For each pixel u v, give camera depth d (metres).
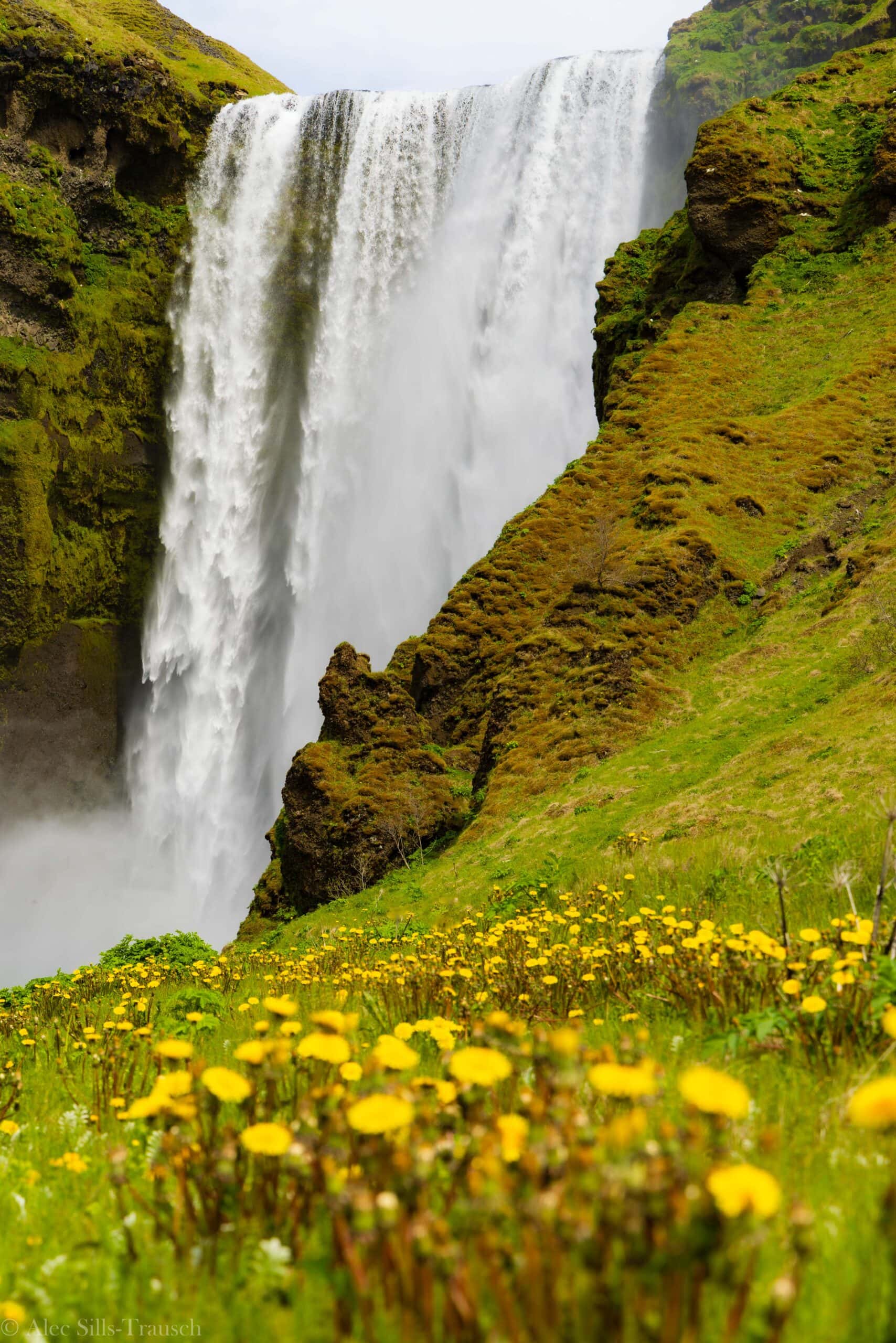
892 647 31.81
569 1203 1.88
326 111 82.12
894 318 54.69
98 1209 3.14
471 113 79.44
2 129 74.38
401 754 42.72
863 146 65.00
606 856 21.52
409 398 76.88
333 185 81.31
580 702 38.41
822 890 9.95
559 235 74.81
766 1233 1.84
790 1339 1.99
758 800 21.78
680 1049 4.71
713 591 42.38
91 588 77.44
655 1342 1.72
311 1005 7.54
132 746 78.44
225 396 80.88
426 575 73.94
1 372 72.56
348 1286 2.09
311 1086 3.33
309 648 75.50
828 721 25.97
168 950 20.14
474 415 74.69
